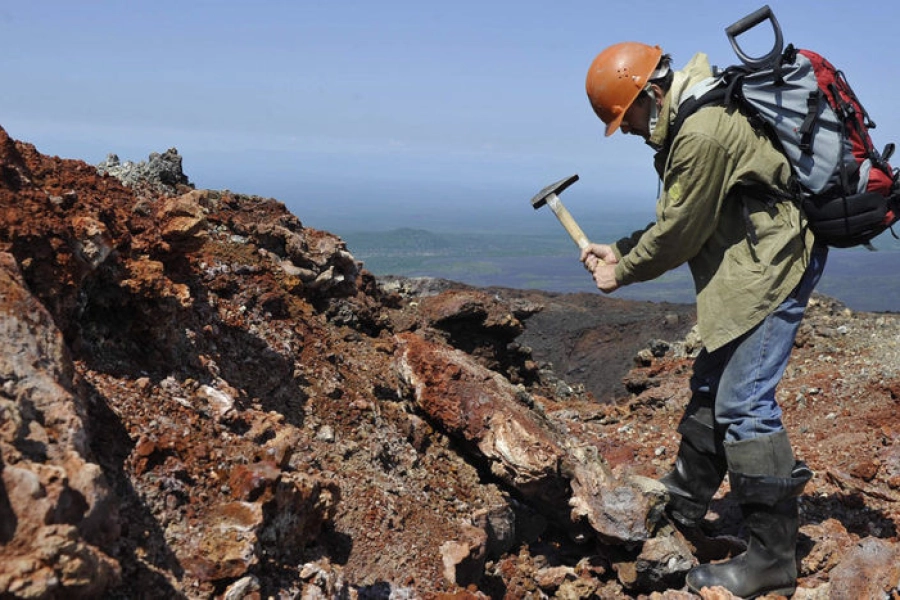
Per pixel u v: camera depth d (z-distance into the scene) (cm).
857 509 502
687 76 387
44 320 266
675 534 443
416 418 514
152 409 326
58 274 310
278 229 616
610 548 443
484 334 916
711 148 362
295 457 403
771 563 397
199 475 306
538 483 455
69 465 229
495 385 530
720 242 387
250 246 591
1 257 277
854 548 412
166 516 286
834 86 367
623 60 400
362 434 471
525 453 457
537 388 999
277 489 306
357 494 407
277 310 556
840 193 364
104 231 338
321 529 360
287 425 400
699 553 457
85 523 224
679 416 796
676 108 386
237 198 661
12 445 220
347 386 516
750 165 365
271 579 295
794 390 804
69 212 344
